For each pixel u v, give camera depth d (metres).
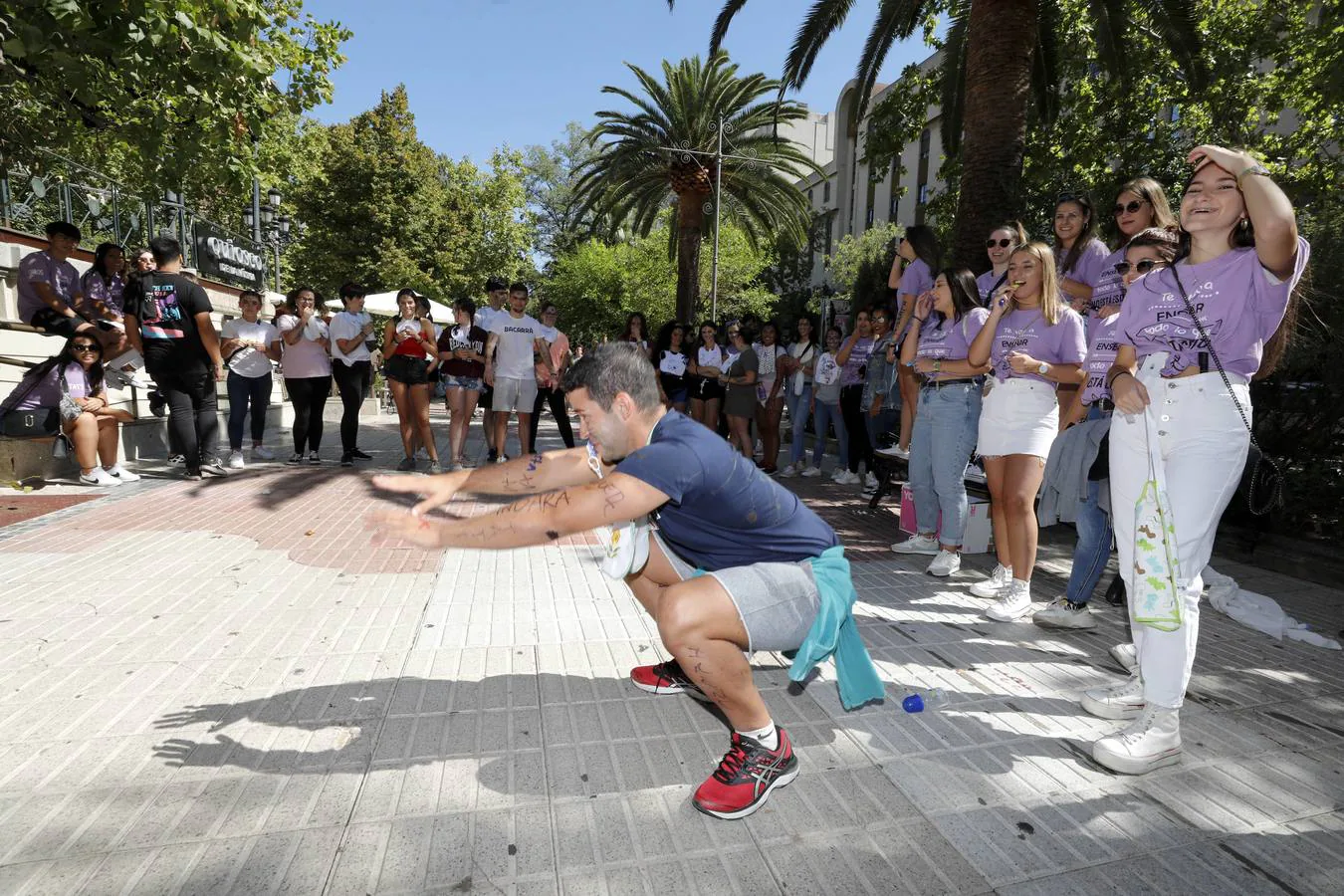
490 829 1.94
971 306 4.22
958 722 2.57
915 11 10.56
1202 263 2.29
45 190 8.57
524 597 3.76
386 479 2.14
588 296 34.91
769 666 3.01
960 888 1.76
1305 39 10.84
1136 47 11.38
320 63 7.68
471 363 7.55
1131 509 2.37
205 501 5.88
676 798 2.09
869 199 39.62
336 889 1.71
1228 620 3.68
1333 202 5.62
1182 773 2.27
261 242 13.73
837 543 2.36
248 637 3.17
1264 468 2.44
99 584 3.80
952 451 4.25
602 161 21.00
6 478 6.40
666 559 2.38
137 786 2.09
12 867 1.76
